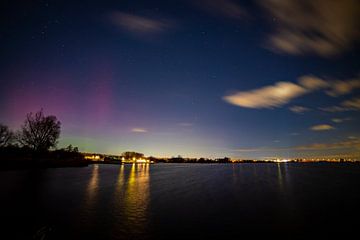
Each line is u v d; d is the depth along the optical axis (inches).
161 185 1439.5
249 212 695.7
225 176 2384.4
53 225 518.0
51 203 745.0
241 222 584.1
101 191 1067.3
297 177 2268.7
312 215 663.1
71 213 625.6
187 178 2054.6
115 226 528.7
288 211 714.8
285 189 1282.0
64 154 3705.7
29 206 689.6
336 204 836.0
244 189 1282.0
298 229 536.4
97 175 2007.9
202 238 470.9
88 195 935.7
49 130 2691.9
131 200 864.9
